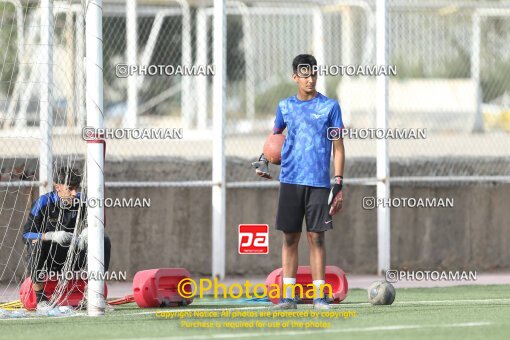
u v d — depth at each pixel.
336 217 51.75
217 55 47.50
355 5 70.44
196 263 49.56
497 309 34.59
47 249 35.69
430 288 44.91
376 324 30.09
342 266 51.88
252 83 83.94
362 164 53.06
